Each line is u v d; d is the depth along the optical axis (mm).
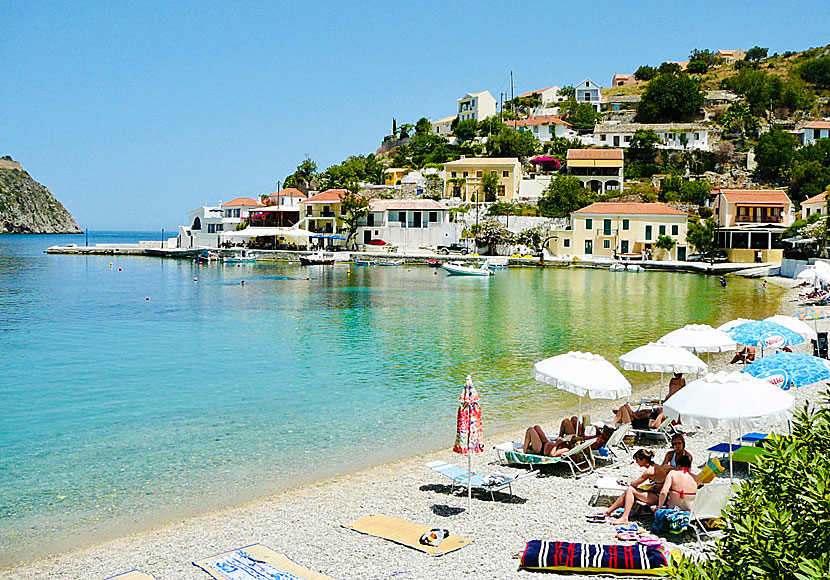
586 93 172875
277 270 91688
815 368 15109
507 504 13258
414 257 100062
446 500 13680
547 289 64750
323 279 77562
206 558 11188
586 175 121500
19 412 21406
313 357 30844
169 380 26125
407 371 27641
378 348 33094
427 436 18719
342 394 23719
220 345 34312
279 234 109062
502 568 10398
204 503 13820
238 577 10273
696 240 92000
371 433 19031
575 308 49188
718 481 13469
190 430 19406
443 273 85812
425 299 56062
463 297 57344
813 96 171000
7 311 48812
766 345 19172
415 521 12555
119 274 85125
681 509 11500
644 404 19578
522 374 26938
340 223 117250
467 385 13102
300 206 121125
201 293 61812
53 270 92000
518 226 104125
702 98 155625
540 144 143250
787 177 122438
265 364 29312
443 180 124750
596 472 15039
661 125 138875
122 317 45531
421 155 151625
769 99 165500
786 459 6801
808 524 5949
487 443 18031
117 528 12586
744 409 12016
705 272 82812
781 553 5758
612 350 32156
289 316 45656
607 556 10180
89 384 25516
